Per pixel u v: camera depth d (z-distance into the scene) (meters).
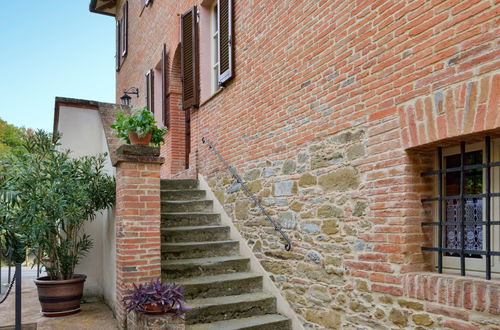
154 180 4.45
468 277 2.66
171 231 5.28
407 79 2.96
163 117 8.68
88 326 4.53
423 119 2.83
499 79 2.35
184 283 4.46
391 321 3.01
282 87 4.54
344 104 3.58
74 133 6.15
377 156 3.21
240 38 5.53
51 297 4.93
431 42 2.78
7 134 21.25
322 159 3.85
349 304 3.44
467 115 2.53
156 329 3.35
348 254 3.48
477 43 2.48
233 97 5.67
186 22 7.29
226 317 4.28
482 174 2.78
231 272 5.00
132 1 11.80
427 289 2.74
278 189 4.55
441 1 2.72
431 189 3.08
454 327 2.56
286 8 4.51
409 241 2.96
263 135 4.89
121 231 4.32
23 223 4.67
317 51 3.97
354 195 3.43
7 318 4.86
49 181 4.98
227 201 5.75
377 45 3.24
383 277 3.10
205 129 6.58
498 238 2.66
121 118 4.65
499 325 2.32
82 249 5.57
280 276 4.49
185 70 7.25
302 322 4.07
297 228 4.20
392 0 3.11
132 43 11.69
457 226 2.91
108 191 5.16
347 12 3.59
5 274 9.62
